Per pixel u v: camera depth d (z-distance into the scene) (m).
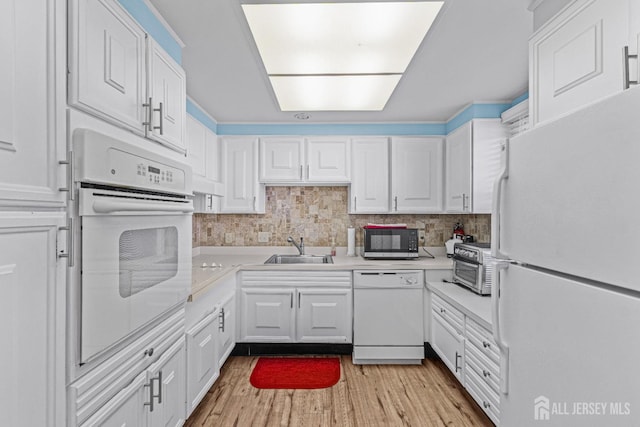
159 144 1.49
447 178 3.29
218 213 3.53
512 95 2.68
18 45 0.75
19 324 0.74
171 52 1.73
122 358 1.17
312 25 1.61
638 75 0.92
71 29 0.92
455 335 2.39
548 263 0.88
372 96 2.59
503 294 1.11
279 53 1.88
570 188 0.79
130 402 1.23
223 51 1.95
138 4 1.41
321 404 2.33
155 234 1.37
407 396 2.43
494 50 1.95
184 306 1.75
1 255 0.70
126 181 1.13
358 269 2.99
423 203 3.33
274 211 3.65
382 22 1.58
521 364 1.01
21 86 0.75
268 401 2.36
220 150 3.35
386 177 3.35
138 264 1.23
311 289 3.03
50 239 0.83
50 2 0.83
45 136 0.82
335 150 3.35
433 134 3.38
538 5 1.45
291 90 2.46
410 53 1.88
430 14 1.52
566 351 0.81
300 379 2.68
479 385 2.04
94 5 1.01
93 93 1.00
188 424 2.10
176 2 1.50
